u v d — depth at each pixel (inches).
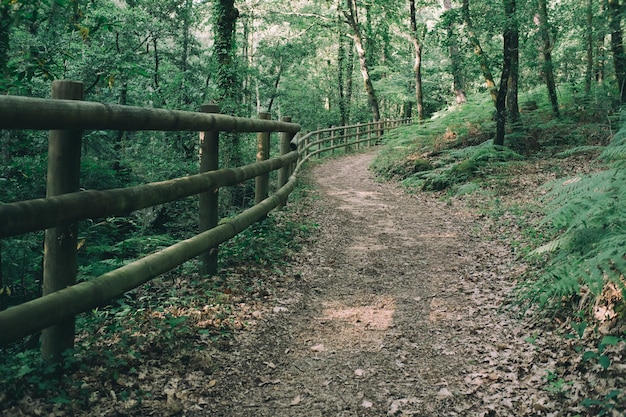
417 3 1045.8
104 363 136.7
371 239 320.5
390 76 1210.0
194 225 347.3
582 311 160.2
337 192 498.6
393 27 1302.9
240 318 185.3
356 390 145.9
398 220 376.8
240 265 237.0
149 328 159.8
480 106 682.2
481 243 306.0
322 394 143.2
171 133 431.5
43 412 110.5
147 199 156.3
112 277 138.6
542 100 681.6
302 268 255.0
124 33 517.3
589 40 612.1
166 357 148.3
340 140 1024.9
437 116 731.4
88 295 128.0
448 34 636.7
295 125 402.9
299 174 601.9
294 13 1060.5
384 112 1637.6
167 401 129.0
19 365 121.9
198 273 215.3
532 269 234.7
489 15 534.6
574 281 148.5
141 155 416.8
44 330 130.0
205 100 563.8
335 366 159.8
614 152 189.2
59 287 129.6
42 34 221.6
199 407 130.6
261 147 306.2
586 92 618.5
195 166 409.4
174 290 194.9
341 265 266.4
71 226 129.7
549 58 600.4
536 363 151.3
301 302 212.1
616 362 132.9
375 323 194.5
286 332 182.7
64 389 122.4
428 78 1176.8
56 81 129.0
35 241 186.5
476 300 214.4
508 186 438.0
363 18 1234.6
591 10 593.6
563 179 197.8
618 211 165.5
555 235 274.1
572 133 542.6
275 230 297.1
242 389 142.5
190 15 663.8
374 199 463.8
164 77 630.5
